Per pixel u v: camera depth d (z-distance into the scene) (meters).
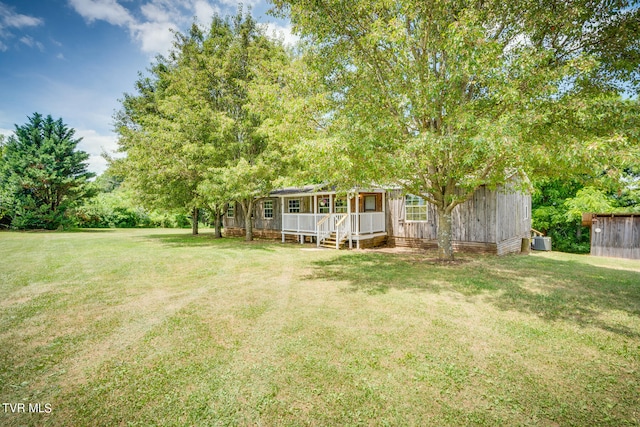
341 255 10.93
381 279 6.90
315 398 2.61
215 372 3.04
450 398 2.60
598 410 2.44
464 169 7.80
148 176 14.34
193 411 2.47
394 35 6.16
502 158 6.61
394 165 6.61
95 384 2.85
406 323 4.23
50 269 8.27
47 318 4.57
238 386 2.80
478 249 11.40
